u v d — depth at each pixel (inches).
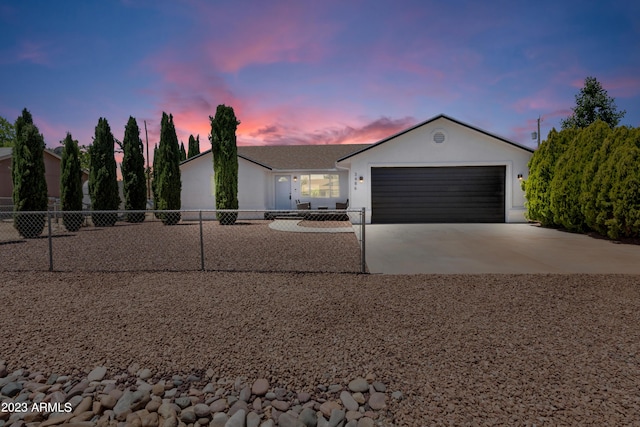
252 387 93.0
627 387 88.5
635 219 333.4
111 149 647.1
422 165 561.6
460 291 179.3
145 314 148.3
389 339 120.8
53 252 314.3
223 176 598.9
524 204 551.5
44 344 119.0
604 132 402.0
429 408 81.4
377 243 355.6
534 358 105.2
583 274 213.9
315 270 233.6
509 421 75.7
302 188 772.6
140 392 90.4
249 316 145.1
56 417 82.4
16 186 443.2
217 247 339.6
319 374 98.6
